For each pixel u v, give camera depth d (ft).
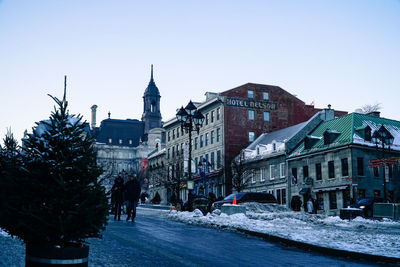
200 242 44.86
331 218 84.02
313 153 165.17
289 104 232.12
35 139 21.76
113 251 34.94
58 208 20.31
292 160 176.65
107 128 515.09
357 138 153.89
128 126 525.34
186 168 220.84
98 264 29.19
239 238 50.06
